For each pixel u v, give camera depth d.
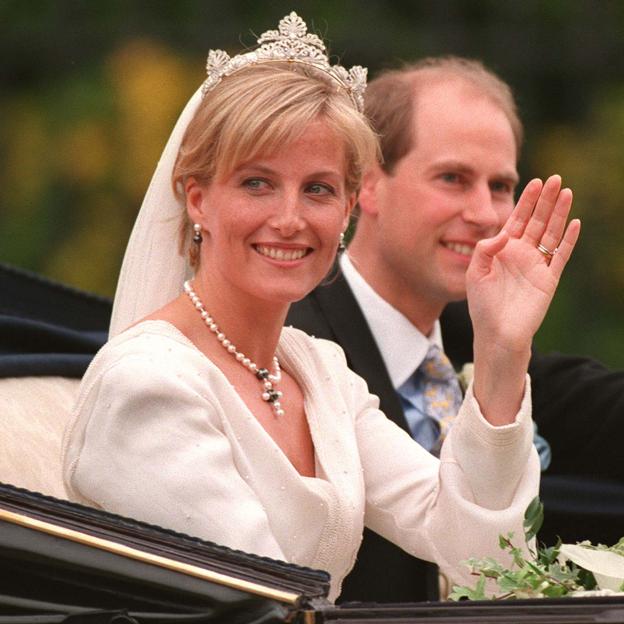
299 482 12.30
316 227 12.45
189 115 13.23
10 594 10.88
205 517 11.55
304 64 12.63
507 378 12.53
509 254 12.58
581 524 18.38
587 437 18.95
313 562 12.48
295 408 13.20
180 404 11.82
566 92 52.00
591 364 19.66
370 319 17.34
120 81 48.78
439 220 17.23
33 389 15.80
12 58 50.41
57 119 48.69
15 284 19.19
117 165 48.12
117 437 11.81
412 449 13.65
